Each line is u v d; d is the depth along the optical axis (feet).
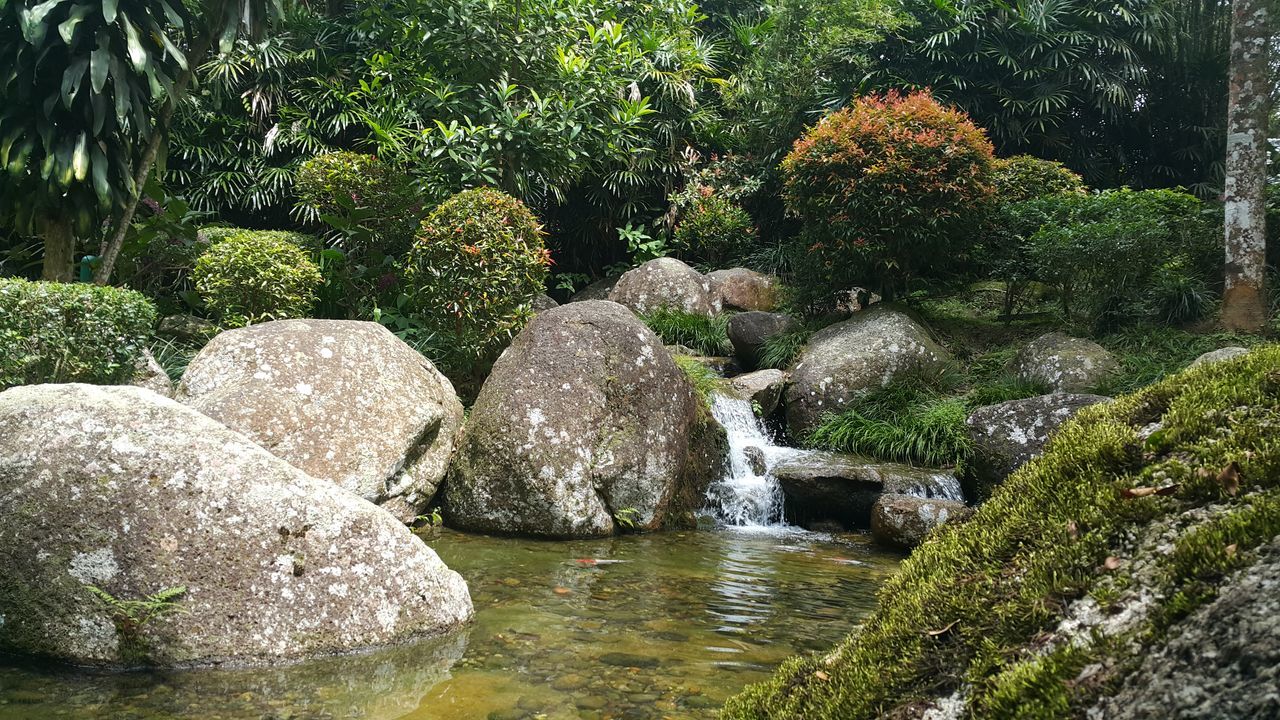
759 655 10.49
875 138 28.60
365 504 11.13
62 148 21.45
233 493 10.19
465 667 9.64
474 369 24.79
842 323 29.81
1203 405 5.01
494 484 18.24
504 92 30.01
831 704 5.06
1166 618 3.69
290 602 9.90
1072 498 5.00
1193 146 42.52
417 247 24.21
